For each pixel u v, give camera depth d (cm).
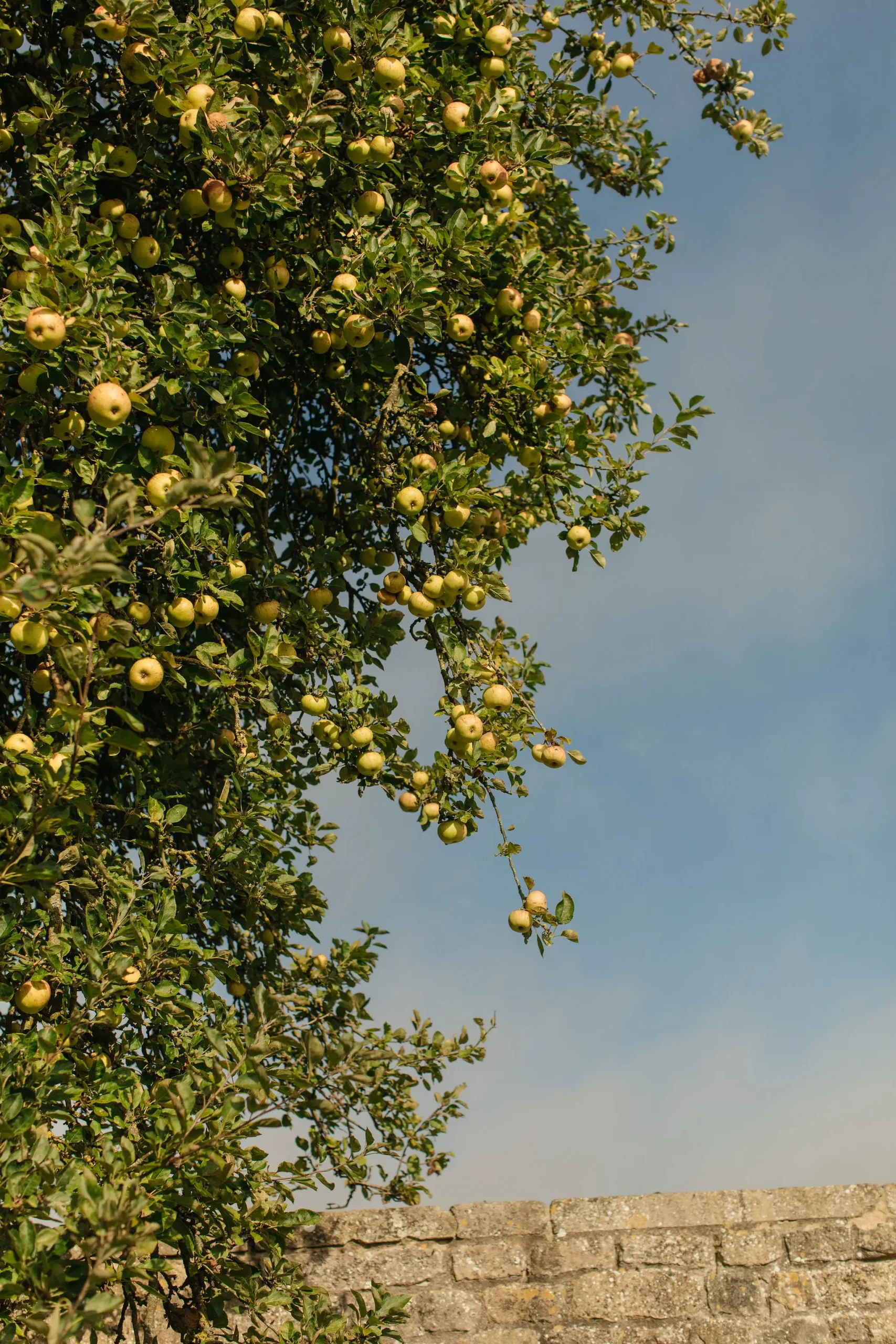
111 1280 293
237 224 428
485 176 490
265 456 556
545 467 518
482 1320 474
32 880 346
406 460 492
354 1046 320
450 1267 487
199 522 391
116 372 360
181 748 486
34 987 372
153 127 432
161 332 376
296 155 436
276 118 404
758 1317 463
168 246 436
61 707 316
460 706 458
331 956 560
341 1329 402
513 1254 489
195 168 432
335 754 489
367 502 516
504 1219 498
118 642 320
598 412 533
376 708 469
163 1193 316
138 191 468
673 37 673
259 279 480
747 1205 490
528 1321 473
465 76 507
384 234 452
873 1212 482
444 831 462
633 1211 493
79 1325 253
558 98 624
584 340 667
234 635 511
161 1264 312
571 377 522
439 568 475
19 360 359
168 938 371
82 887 397
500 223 495
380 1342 417
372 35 440
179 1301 472
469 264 468
